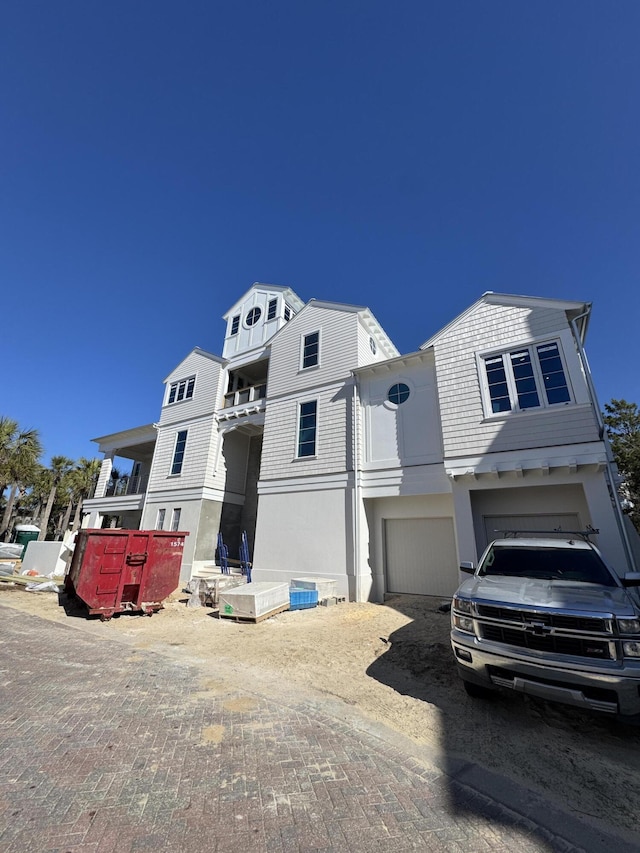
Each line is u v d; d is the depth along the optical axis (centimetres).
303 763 334
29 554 1798
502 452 963
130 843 238
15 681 507
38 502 3925
